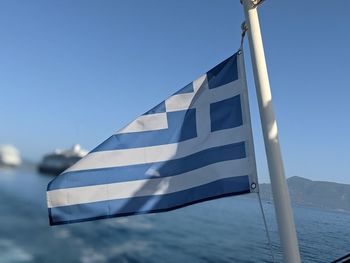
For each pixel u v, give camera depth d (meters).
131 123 3.76
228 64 3.79
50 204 3.52
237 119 3.64
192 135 3.74
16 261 13.31
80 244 16.58
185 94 3.84
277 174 2.74
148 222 27.19
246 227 28.78
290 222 2.67
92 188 3.60
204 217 35.56
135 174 3.67
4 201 20.92
